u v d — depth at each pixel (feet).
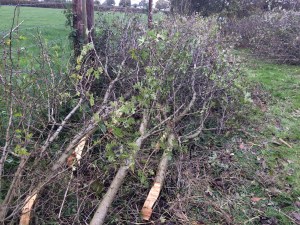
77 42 14.30
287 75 22.50
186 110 11.73
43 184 7.22
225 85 13.08
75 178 8.50
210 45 15.71
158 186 8.78
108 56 13.53
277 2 41.88
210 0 40.60
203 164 10.55
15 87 8.71
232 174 10.30
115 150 8.37
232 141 12.33
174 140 10.21
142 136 9.89
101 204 7.80
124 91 12.86
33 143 8.66
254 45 29.45
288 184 9.96
